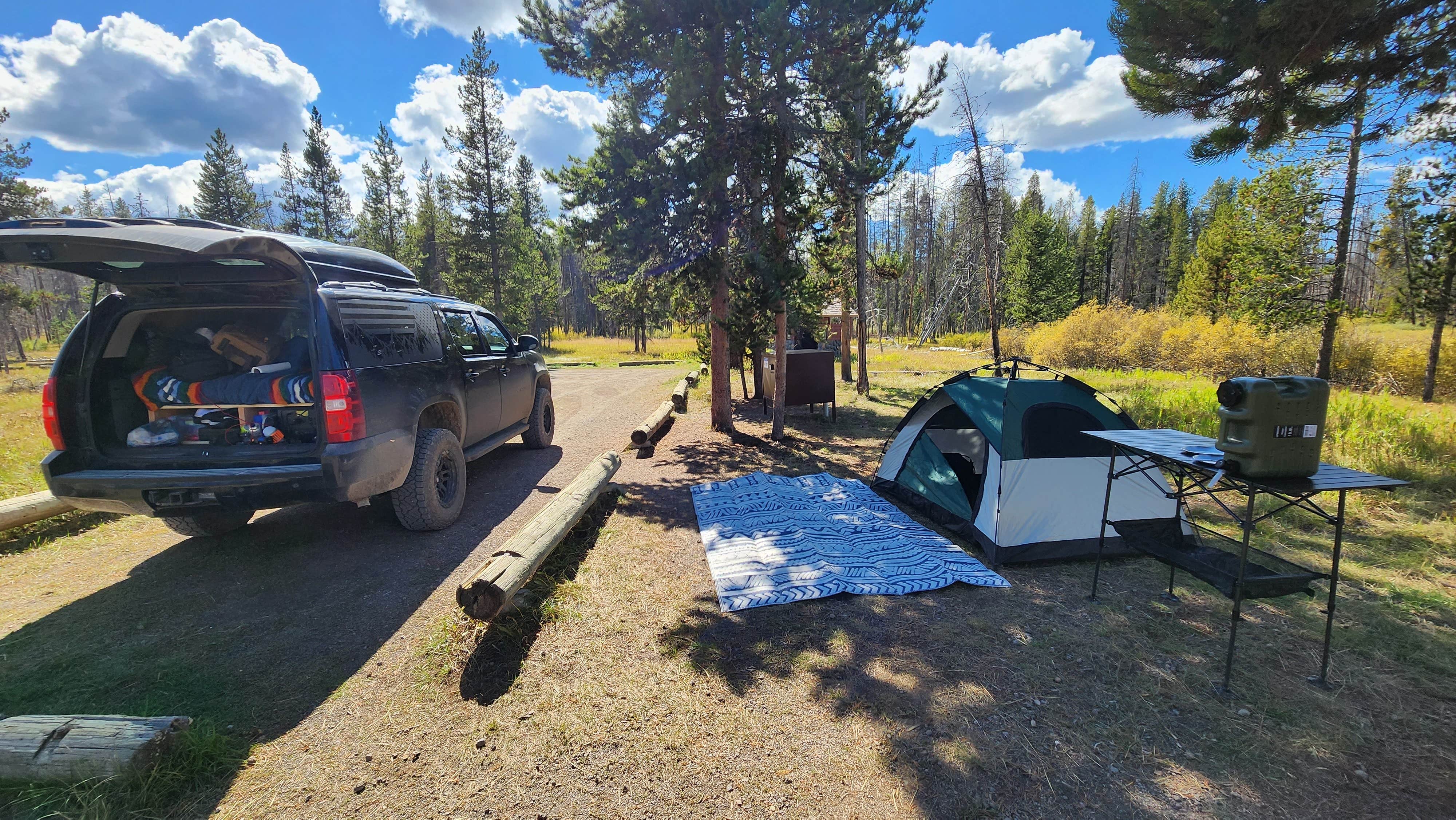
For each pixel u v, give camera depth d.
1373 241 10.34
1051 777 2.17
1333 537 4.55
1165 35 4.57
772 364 9.88
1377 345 14.38
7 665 2.83
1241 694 2.66
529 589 3.57
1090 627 3.26
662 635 3.17
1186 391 11.45
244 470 3.47
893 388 13.22
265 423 3.81
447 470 4.82
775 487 5.84
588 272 9.90
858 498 5.55
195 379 4.09
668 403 9.72
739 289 7.77
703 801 2.07
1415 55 4.32
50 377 3.55
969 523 4.50
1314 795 2.09
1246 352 16.33
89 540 4.48
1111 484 3.77
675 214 6.73
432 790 2.12
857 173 7.22
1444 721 2.47
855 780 2.17
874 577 3.82
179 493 3.54
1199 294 28.28
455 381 5.01
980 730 2.42
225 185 32.78
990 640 3.12
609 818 2.01
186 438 3.82
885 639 3.13
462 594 2.89
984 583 3.76
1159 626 3.26
